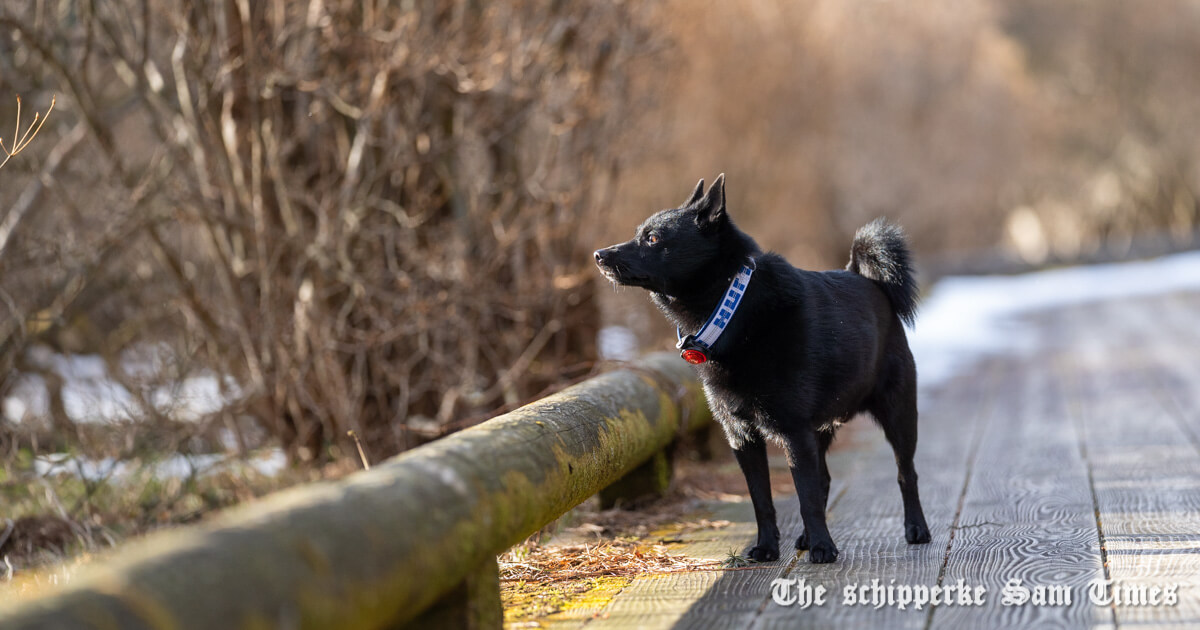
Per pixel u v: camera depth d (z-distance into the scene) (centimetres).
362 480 249
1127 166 4334
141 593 184
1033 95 3800
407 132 691
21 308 661
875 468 629
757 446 410
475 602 282
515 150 761
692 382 583
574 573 402
